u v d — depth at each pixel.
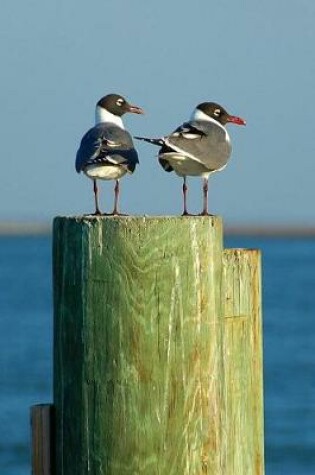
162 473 10.96
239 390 12.26
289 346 78.12
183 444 10.98
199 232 10.97
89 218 10.98
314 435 46.09
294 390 58.12
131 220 10.89
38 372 65.31
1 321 97.06
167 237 10.91
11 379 62.16
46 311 107.25
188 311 10.97
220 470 11.22
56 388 11.30
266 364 68.56
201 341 11.03
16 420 49.03
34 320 97.75
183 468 10.99
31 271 184.38
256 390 12.48
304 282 151.50
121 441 10.96
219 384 11.21
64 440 11.21
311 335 84.56
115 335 10.92
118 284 10.90
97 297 10.95
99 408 10.98
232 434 12.18
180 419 10.97
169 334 10.94
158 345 10.91
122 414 10.95
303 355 72.75
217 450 11.17
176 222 10.91
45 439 11.35
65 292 11.10
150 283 10.90
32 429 11.39
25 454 44.38
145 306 10.90
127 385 10.92
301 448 44.09
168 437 10.95
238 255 12.27
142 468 10.94
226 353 12.01
